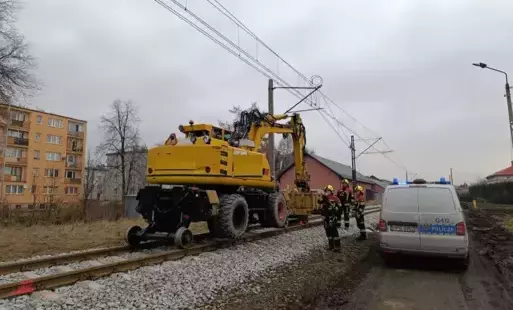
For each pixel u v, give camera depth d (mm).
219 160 9797
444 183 8148
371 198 65500
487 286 6566
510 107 17609
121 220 16750
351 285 6633
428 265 8211
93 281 6285
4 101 23297
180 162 10031
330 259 8828
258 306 5453
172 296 5711
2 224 14078
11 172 52250
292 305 5508
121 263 7047
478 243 11672
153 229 9719
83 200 17672
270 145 16750
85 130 63375
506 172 74125
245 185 10953
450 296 5988
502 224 17766
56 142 58094
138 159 45969
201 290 6086
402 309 5383
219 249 9664
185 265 7672
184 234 9180
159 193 9883
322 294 6078
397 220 7797
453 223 7383
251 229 13758
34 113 55000
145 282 6344
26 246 9445
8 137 51656
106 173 56094
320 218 20516
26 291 5523
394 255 8359
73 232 12000
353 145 36531
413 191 7895
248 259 8500
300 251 9727
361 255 9367
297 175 16203
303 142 16516
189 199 9523
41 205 17016
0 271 6605
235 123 13164
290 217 16266
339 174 49750
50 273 6809
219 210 9969
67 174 60156
